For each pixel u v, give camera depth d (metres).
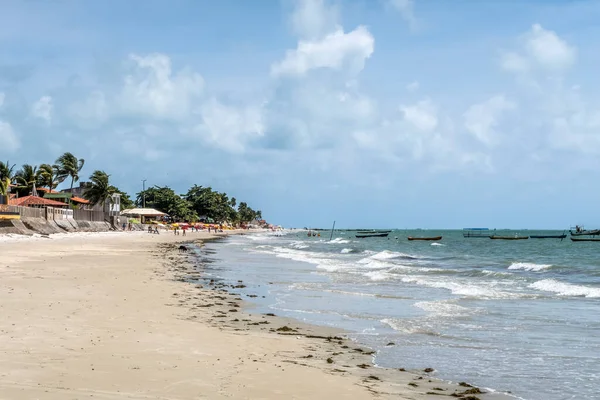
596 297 21.77
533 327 15.23
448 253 68.62
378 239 150.62
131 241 79.62
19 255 40.22
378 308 18.81
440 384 9.62
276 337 13.29
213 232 183.50
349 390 8.81
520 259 54.56
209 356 10.62
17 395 7.36
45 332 11.89
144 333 12.55
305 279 29.27
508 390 9.43
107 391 7.86
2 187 88.69
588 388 9.59
